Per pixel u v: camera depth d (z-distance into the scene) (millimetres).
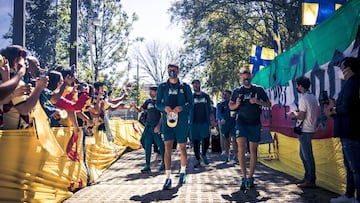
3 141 3746
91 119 7098
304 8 7105
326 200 4934
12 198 3852
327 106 4656
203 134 8766
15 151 3938
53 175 4848
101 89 7047
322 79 6055
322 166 5984
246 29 24266
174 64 6188
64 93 5809
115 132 11391
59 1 18078
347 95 4227
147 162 7957
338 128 4371
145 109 8250
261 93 5945
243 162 5793
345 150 4332
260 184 6176
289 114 5957
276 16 20500
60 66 5684
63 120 5871
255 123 5902
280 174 7336
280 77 9047
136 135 14578
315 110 5734
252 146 5895
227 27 23578
